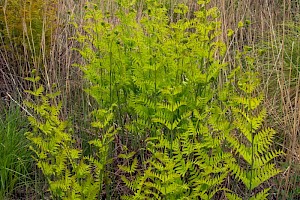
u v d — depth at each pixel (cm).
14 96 388
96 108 362
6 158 308
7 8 436
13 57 414
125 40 312
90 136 343
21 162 309
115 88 319
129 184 251
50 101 365
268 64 392
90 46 381
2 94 411
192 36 286
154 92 297
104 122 266
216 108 272
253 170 234
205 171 229
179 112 285
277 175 316
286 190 296
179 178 234
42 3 444
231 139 236
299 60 410
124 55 313
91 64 321
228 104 279
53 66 375
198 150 239
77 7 430
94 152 332
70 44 424
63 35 432
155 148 308
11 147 318
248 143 318
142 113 301
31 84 399
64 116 352
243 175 236
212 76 285
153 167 277
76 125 348
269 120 354
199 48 282
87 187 243
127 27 322
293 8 524
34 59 401
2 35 438
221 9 407
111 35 304
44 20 412
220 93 288
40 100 364
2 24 436
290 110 365
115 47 309
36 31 428
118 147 344
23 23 383
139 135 335
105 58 313
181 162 236
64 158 243
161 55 295
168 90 252
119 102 322
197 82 285
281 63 376
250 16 484
